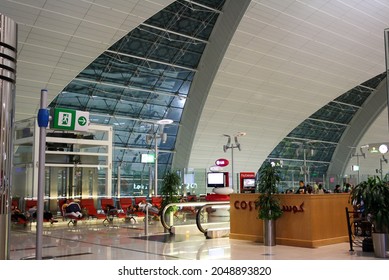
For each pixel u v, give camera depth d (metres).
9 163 5.25
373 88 38.03
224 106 30.16
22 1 19.12
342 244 9.98
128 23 22.02
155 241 11.18
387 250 8.06
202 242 10.88
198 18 25.08
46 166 17.70
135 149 30.28
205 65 27.56
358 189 8.34
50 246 10.30
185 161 31.89
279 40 26.14
